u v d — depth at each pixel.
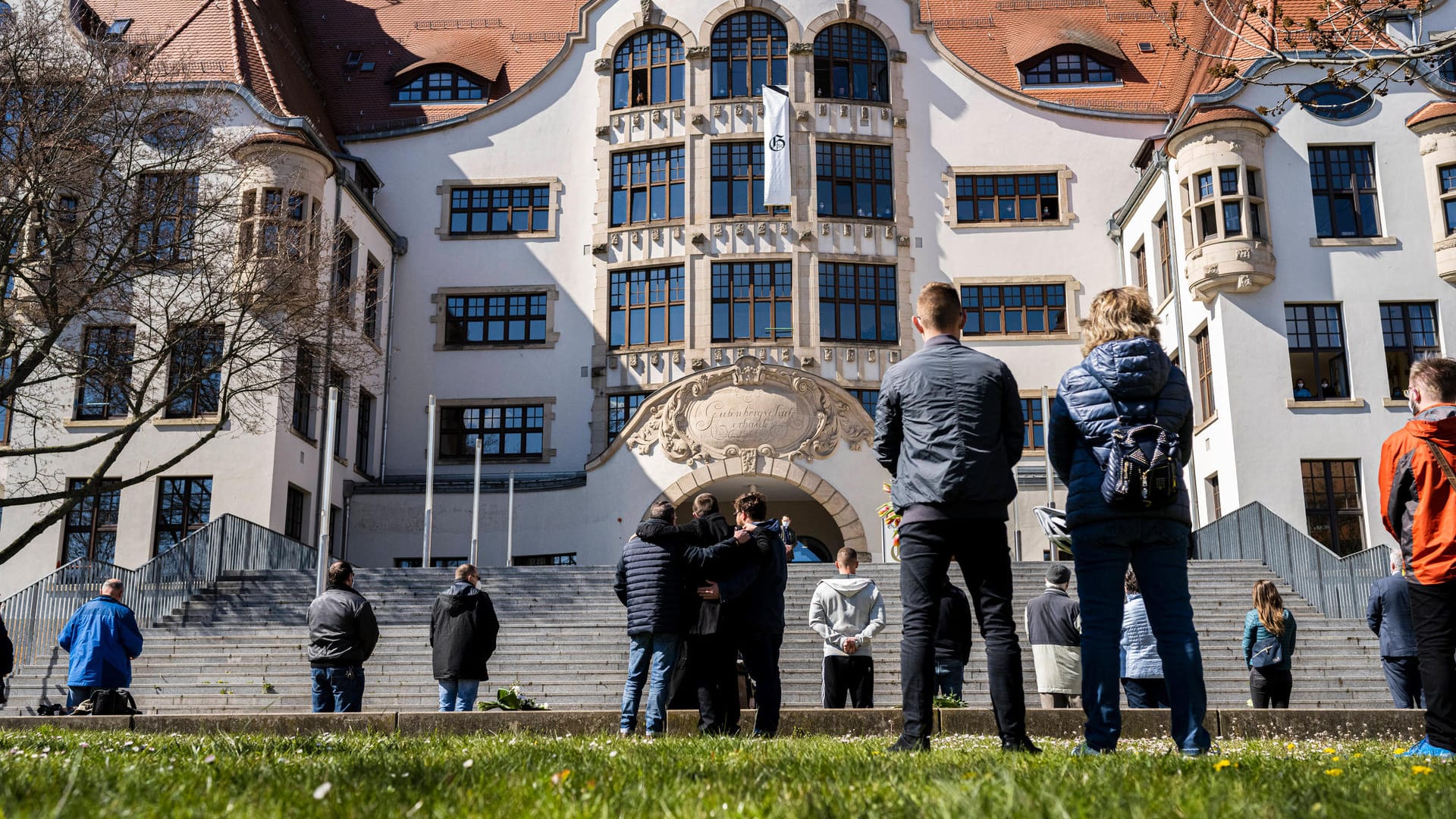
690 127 38.81
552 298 38.81
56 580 23.17
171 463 22.53
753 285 37.88
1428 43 13.32
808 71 39.22
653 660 10.20
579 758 6.10
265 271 24.19
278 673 21.16
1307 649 22.38
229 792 4.27
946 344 6.82
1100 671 6.27
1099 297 6.74
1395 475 6.80
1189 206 32.38
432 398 30.36
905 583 6.62
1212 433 31.67
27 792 4.16
